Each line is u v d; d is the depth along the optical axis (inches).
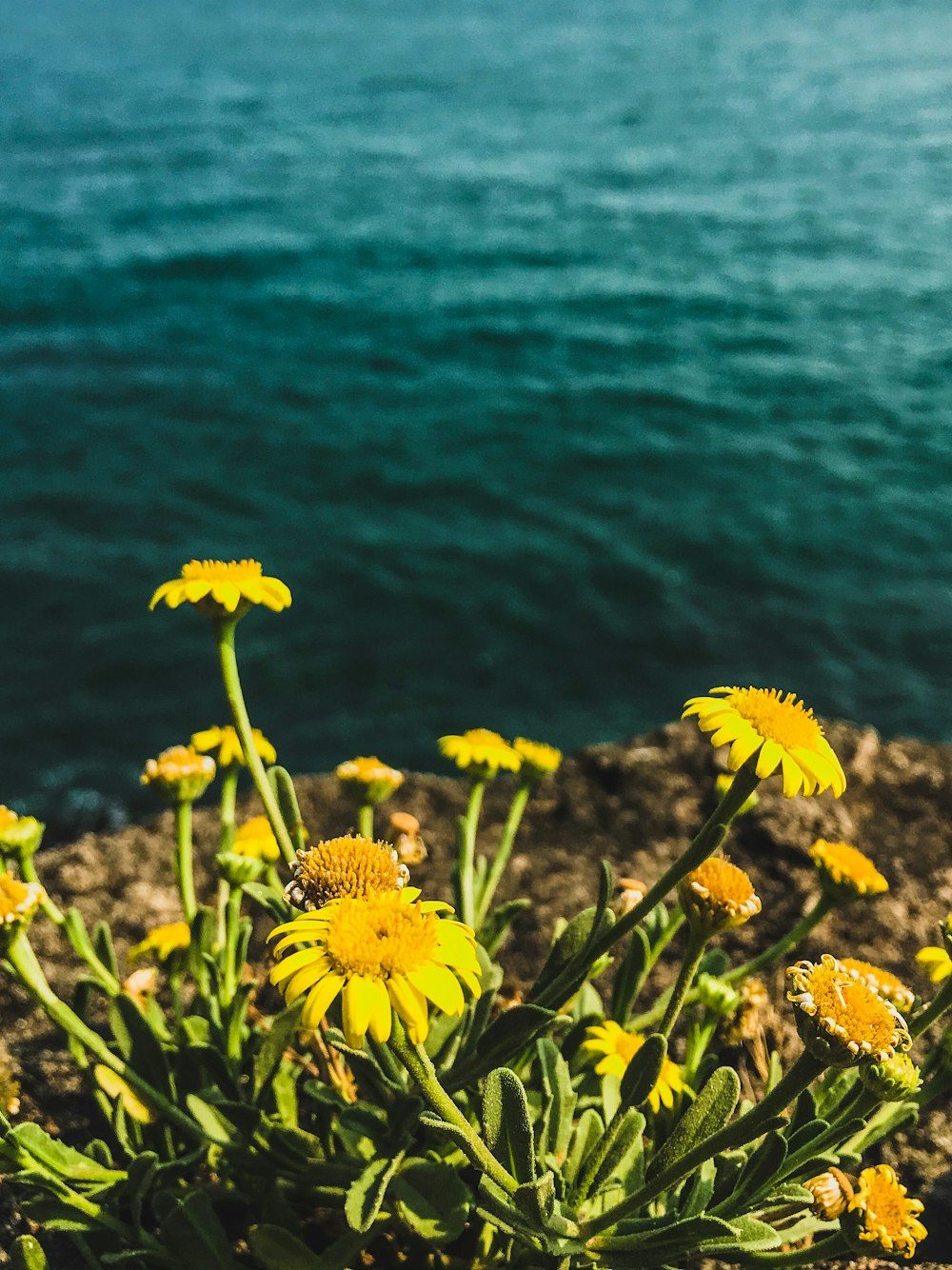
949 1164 95.0
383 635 513.7
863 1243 67.6
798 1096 67.6
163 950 98.4
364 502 661.9
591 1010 93.4
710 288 1122.7
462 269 1213.1
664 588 557.6
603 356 941.8
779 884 131.4
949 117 2028.8
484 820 152.5
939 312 1024.9
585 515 644.1
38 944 128.2
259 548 596.1
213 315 1036.5
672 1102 82.2
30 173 1646.2
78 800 398.3
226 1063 86.0
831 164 1702.8
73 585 543.8
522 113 2220.7
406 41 3272.6
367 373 895.1
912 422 777.6
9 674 473.1
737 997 87.9
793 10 3956.7
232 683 86.2
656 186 1608.0
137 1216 80.1
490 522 637.9
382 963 59.2
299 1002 83.4
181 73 2696.9
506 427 780.6
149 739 434.6
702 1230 65.4
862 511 644.1
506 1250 82.7
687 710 69.7
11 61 2851.9
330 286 1139.3
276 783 91.4
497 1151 68.4
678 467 713.6
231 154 1819.6
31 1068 109.1
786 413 801.6
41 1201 79.6
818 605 541.6
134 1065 87.7
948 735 447.5
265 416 789.2
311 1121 99.6
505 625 525.3
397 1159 73.7
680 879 70.4
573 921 81.6
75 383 840.3
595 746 161.9
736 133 1972.2
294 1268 76.1
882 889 91.7
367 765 99.0
